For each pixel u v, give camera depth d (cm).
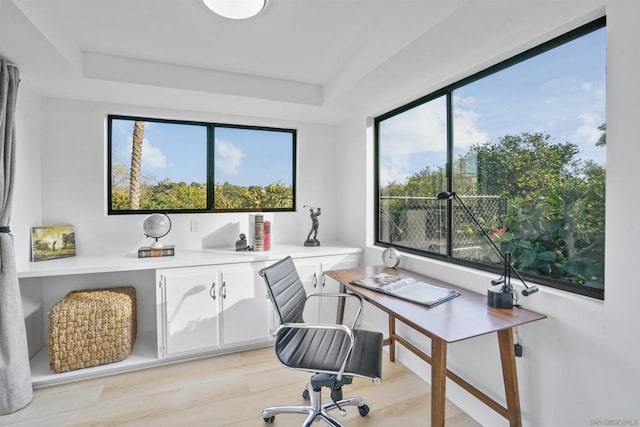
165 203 305
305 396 206
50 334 221
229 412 196
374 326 293
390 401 207
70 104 267
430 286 200
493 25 155
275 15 180
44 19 170
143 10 173
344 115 319
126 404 203
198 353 260
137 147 295
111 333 236
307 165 349
